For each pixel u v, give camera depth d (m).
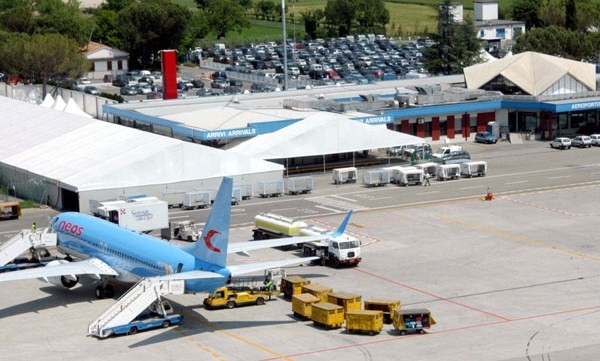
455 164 180.25
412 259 124.62
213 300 104.50
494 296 108.38
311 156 186.12
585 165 188.75
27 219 151.50
